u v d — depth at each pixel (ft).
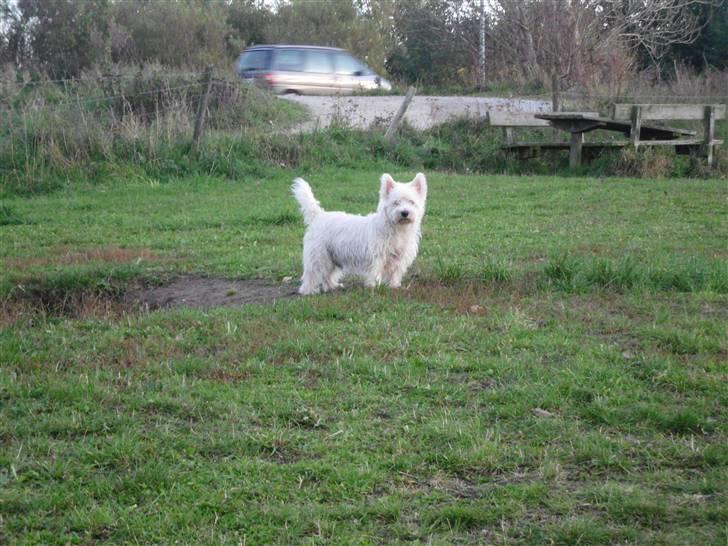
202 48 117.08
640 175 61.62
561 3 98.78
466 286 27.45
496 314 24.11
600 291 26.61
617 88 83.76
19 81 84.28
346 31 138.00
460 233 37.73
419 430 16.55
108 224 43.50
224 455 15.75
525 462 15.35
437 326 22.98
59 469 15.01
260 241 37.99
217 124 68.23
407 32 144.15
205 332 23.17
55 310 29.32
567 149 68.44
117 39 108.88
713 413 17.31
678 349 21.09
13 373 19.71
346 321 23.93
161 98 70.08
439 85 126.93
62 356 21.30
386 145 68.13
